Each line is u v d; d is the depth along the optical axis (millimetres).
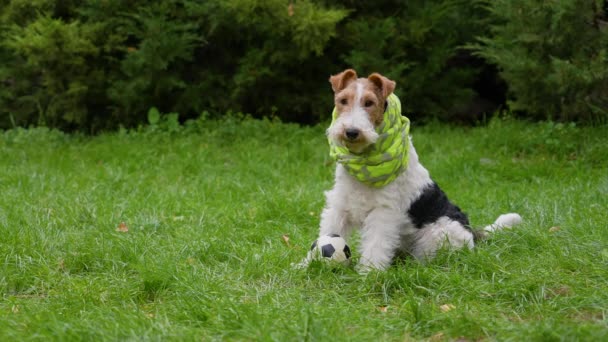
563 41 8734
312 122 11156
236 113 10633
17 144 9578
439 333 3594
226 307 3809
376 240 4695
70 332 3473
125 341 3391
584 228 5254
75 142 9883
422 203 4883
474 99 11734
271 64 10414
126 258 4879
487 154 8828
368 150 4574
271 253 4977
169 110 10688
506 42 9414
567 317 3777
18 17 10500
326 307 3928
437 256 4797
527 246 4965
